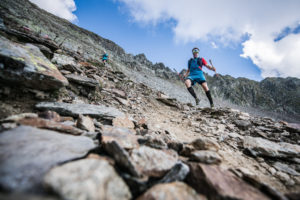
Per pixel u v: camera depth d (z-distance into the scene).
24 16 29.22
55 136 1.77
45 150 1.42
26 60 2.75
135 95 8.30
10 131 1.56
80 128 2.38
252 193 1.52
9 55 2.46
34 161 1.24
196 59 6.28
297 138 4.44
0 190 0.96
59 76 3.27
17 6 36.38
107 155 1.69
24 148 1.35
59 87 3.26
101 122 3.21
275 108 178.75
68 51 11.68
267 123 6.11
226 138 3.92
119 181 1.32
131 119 3.76
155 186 1.36
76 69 5.95
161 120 5.01
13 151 1.27
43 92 3.06
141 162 1.63
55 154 1.42
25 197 0.88
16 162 1.16
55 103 3.02
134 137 2.29
